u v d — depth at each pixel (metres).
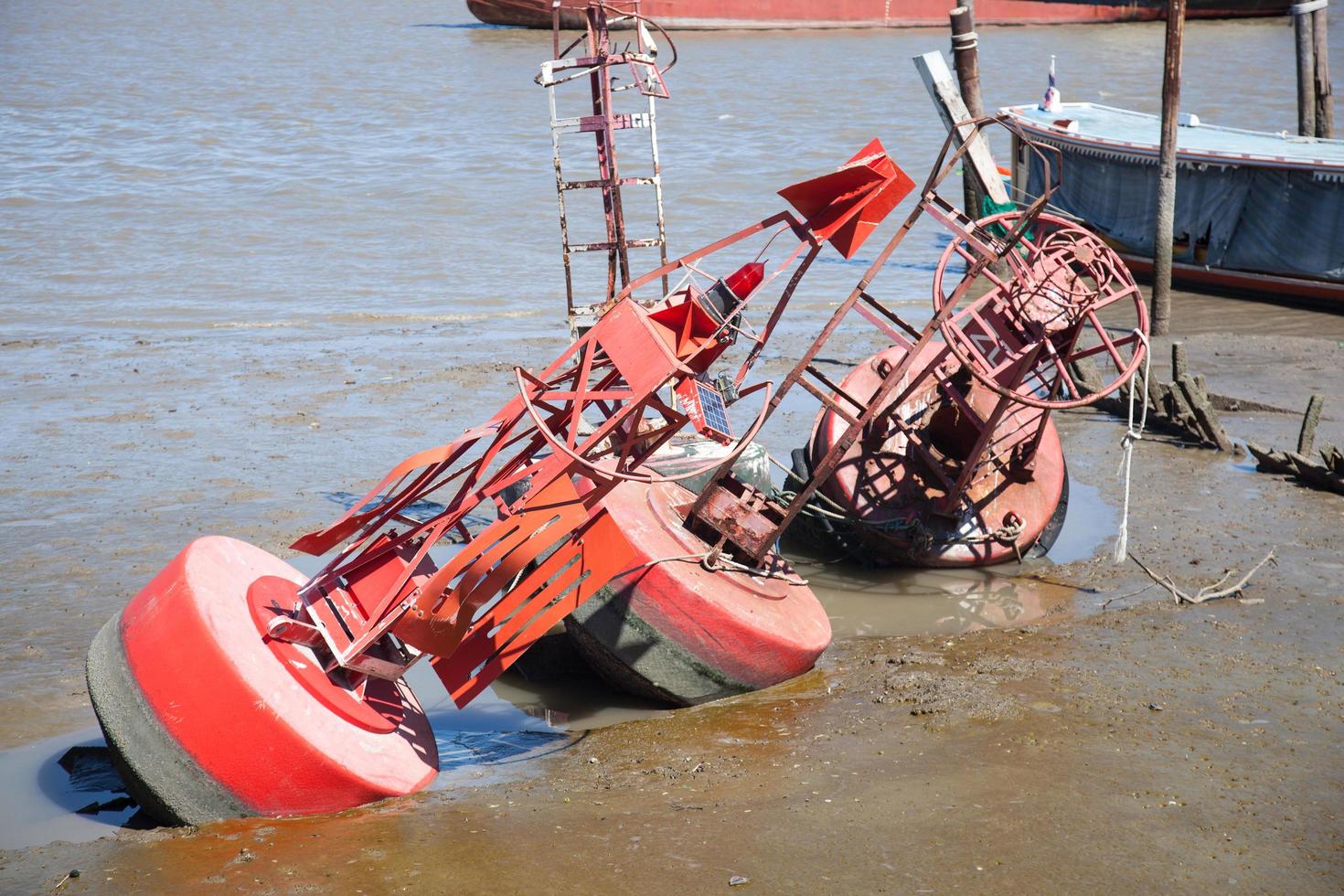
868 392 10.52
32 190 29.83
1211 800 6.23
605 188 12.16
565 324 19.09
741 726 7.48
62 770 7.08
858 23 65.69
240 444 13.16
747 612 7.90
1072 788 6.37
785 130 37.75
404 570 7.36
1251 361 16.62
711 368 16.25
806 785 6.50
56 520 10.96
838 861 5.66
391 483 8.17
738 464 9.98
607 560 7.01
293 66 57.09
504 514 7.40
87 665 6.46
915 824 6.02
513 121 40.31
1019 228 8.66
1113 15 67.69
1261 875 5.52
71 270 22.78
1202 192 21.66
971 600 9.77
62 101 45.66
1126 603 9.41
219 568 6.81
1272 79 48.28
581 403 6.91
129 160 34.00
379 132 38.69
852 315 19.86
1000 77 49.62
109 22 82.12
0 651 8.48
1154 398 13.98
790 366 16.61
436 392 15.14
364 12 89.19
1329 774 6.50
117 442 13.22
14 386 15.40
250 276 22.45
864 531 10.30
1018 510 10.39
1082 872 5.55
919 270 23.22
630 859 5.71
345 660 6.74
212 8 93.25
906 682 7.98
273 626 6.56
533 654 8.73
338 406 14.59
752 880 5.51
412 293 21.27
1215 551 10.29
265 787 6.25
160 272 22.72
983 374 8.55
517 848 5.86
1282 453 12.23
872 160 7.45
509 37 67.56
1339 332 18.78
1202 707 7.41
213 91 48.78
